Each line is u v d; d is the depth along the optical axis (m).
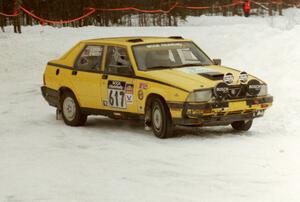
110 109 12.44
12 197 8.17
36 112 15.10
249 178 8.70
